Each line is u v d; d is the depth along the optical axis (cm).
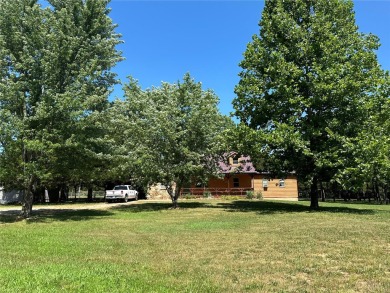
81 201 4578
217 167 2756
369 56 2164
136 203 3406
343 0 2369
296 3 2409
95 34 2478
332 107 2178
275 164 2333
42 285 632
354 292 598
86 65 2219
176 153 2578
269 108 2258
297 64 2291
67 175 2312
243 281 676
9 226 1714
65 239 1236
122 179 3978
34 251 1016
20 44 2134
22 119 2027
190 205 2922
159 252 973
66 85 2186
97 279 677
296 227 1397
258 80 2323
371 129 2092
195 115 2555
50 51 2103
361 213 2023
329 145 2112
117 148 2355
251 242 1084
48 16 2225
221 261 845
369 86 2144
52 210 2697
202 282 673
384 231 1235
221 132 2623
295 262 810
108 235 1331
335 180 2078
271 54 2233
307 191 6812
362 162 1970
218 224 1581
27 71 2141
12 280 659
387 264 776
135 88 3086
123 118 2692
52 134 1955
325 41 2175
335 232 1229
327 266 771
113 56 2556
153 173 2539
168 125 2512
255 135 2167
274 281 673
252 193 4034
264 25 2448
